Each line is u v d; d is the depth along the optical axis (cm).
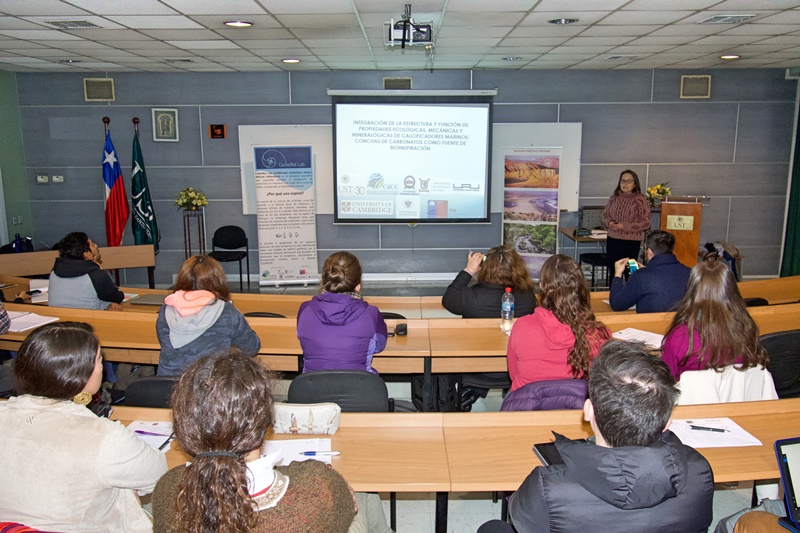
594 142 768
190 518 92
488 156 756
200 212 778
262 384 103
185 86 754
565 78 754
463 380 336
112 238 748
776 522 147
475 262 358
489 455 185
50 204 776
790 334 277
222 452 95
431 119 748
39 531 124
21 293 441
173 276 795
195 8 406
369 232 788
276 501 99
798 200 757
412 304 425
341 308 246
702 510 114
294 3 395
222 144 765
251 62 668
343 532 105
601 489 107
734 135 766
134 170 742
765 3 399
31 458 136
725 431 197
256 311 407
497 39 536
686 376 219
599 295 432
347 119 743
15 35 499
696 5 405
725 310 214
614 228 637
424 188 763
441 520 203
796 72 729
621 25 474
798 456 149
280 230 763
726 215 786
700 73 748
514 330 239
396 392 413
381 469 177
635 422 111
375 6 406
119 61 657
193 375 101
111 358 340
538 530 114
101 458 137
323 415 192
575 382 208
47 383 144
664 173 775
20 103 752
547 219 755
